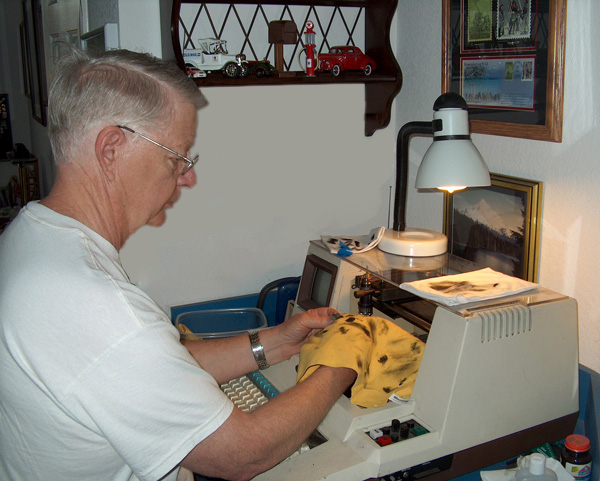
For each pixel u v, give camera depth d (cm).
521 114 116
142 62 71
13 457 67
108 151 68
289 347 105
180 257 146
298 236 157
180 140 74
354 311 123
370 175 161
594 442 95
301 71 140
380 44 144
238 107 142
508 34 116
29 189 318
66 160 70
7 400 64
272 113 146
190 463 66
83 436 65
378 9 142
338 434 91
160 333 64
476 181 105
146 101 69
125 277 71
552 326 97
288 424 73
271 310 156
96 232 70
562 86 106
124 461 71
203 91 138
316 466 85
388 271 114
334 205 159
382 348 99
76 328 60
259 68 127
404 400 95
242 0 136
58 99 68
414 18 146
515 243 121
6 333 62
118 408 61
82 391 60
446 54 134
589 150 104
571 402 102
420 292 99
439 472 91
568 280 111
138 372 61
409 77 151
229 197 147
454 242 139
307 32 131
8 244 67
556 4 103
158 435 63
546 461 92
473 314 90
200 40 131
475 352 89
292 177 152
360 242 133
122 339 61
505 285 103
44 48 235
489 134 126
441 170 105
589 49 101
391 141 161
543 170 114
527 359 95
